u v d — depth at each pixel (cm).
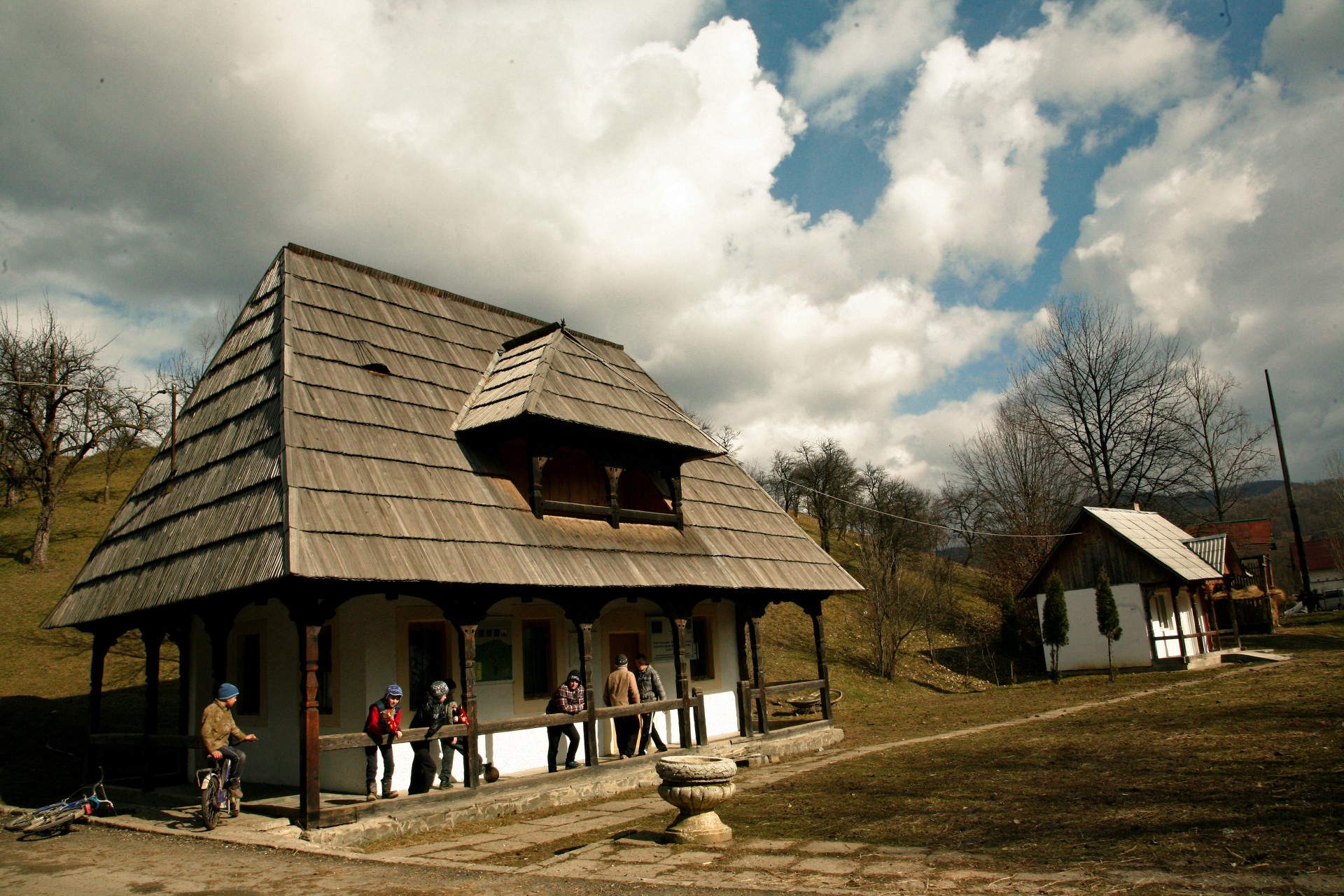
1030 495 4319
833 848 773
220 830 973
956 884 618
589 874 736
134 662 2227
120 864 846
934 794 1017
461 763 1264
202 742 1018
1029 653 3638
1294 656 2947
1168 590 3359
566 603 1304
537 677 1440
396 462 1219
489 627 1367
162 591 1119
